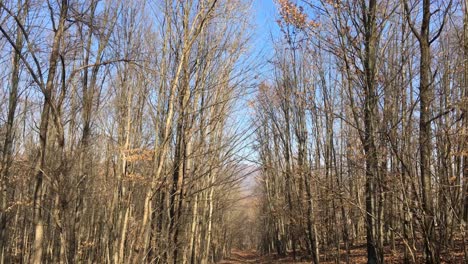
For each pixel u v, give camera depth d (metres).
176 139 9.79
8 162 12.24
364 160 10.29
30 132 15.20
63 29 8.05
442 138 8.84
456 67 9.74
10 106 12.49
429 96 8.89
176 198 9.84
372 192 10.43
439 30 8.66
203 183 12.55
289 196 18.83
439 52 10.82
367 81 9.74
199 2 9.23
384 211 11.08
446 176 8.65
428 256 8.42
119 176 10.24
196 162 10.15
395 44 10.62
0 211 12.20
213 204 17.42
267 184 29.42
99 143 12.35
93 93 11.43
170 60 9.57
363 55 9.97
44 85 7.69
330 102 15.12
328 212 15.80
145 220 8.13
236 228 52.19
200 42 10.01
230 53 10.79
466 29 9.89
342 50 10.39
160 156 8.45
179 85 9.38
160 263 9.48
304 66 17.44
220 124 10.73
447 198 8.48
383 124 9.12
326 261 17.98
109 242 10.78
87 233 12.44
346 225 15.43
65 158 7.85
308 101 16.33
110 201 11.13
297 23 11.17
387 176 9.19
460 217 8.91
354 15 10.12
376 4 9.89
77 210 10.43
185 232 11.46
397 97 9.38
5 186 12.81
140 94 11.13
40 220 7.85
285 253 29.94
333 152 13.95
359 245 21.39
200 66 10.14
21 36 9.88
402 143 8.79
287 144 18.94
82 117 11.40
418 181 8.70
